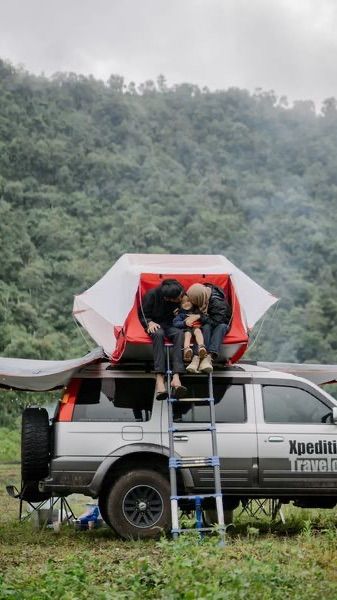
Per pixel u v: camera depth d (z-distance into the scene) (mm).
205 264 12234
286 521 13180
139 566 8367
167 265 12133
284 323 113000
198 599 6531
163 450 11312
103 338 12570
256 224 155875
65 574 8016
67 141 182750
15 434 54312
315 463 11539
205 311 11508
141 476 11273
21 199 150875
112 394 11539
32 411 11820
